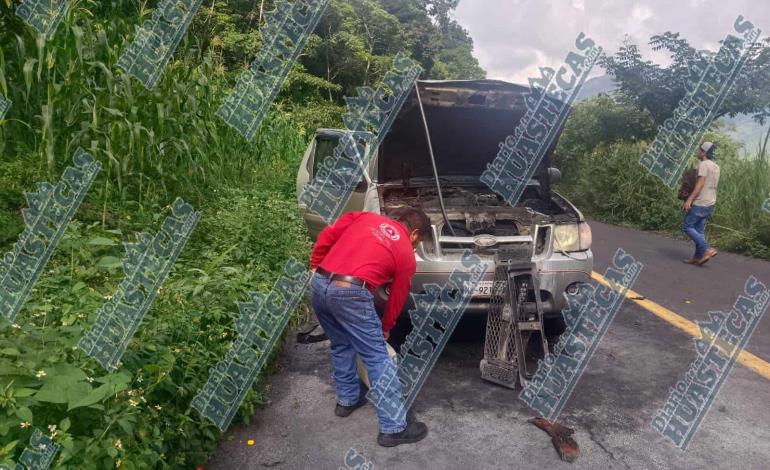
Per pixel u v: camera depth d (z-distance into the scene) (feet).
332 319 10.30
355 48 70.18
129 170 17.25
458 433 10.36
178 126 18.92
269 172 27.17
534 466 9.34
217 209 19.30
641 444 10.02
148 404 8.50
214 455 9.54
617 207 40.40
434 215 14.43
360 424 10.64
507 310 12.41
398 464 9.39
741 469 9.30
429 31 106.11
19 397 6.21
